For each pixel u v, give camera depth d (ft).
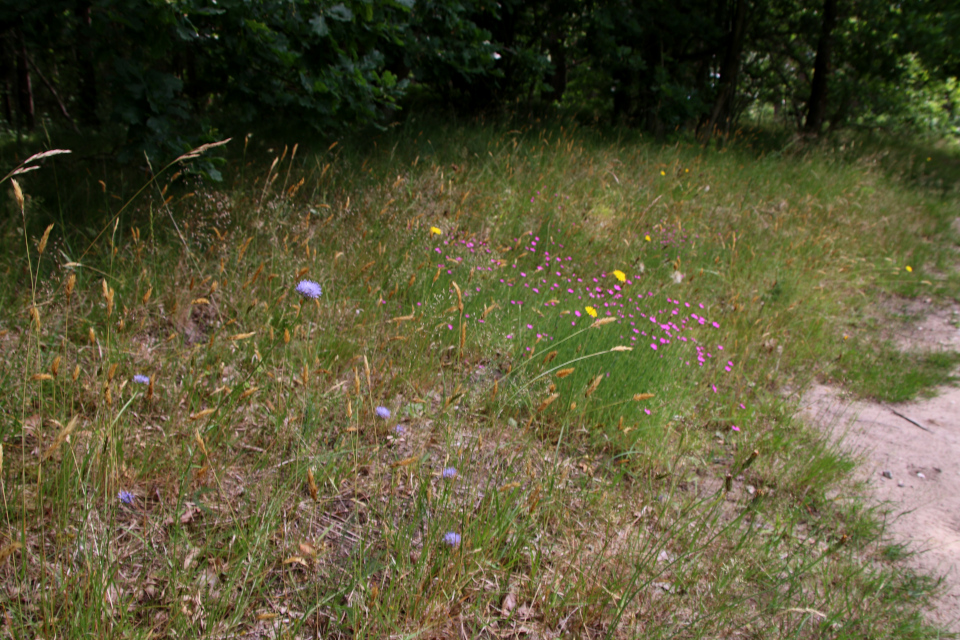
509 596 7.73
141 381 9.38
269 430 9.55
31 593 6.45
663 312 15.61
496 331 12.82
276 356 10.96
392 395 10.91
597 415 11.21
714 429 12.57
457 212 17.44
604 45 36.29
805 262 21.61
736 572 8.54
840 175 33.01
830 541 9.80
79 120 34.50
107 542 6.49
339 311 12.59
